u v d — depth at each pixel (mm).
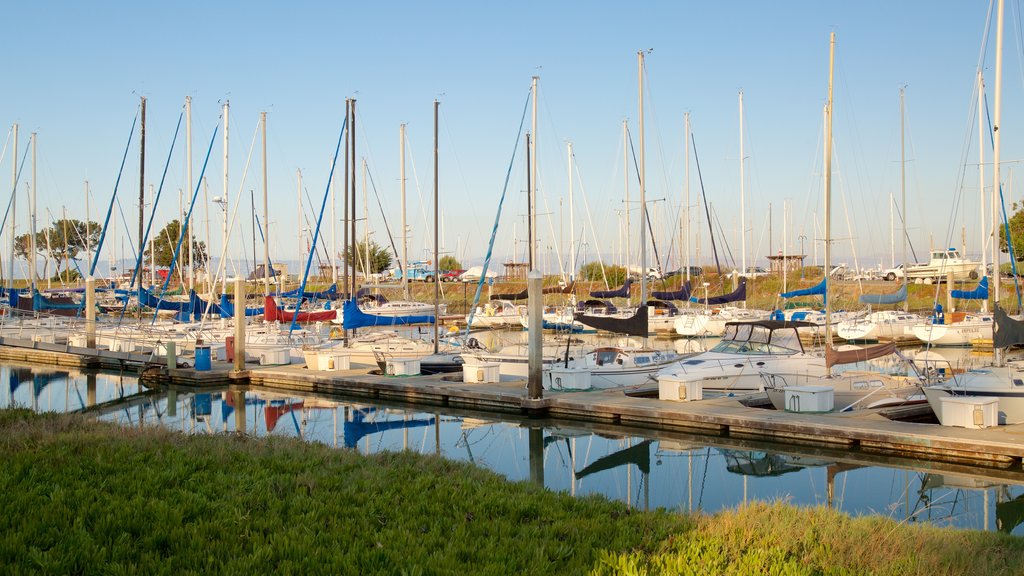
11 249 46031
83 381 29328
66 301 50156
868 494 13078
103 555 6605
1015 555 7781
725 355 21938
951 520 11531
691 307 51250
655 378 22281
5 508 7785
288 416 21547
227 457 11133
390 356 26625
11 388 27656
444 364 26984
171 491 8828
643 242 28594
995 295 19812
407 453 13031
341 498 8984
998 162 21078
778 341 22141
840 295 54625
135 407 23344
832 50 23375
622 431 18781
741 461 15789
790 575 6762
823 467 15094
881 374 22875
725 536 8000
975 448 14367
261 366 28875
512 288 66250
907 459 15133
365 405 23141
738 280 57688
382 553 6938
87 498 8242
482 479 11039
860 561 7223
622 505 9617
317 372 26812
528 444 17734
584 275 62156
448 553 7004
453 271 82438
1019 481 13570
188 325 35156
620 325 22500
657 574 6801
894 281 57531
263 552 6797
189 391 26141
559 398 20531
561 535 7996
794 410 18031
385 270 80562
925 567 7070
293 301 49906
